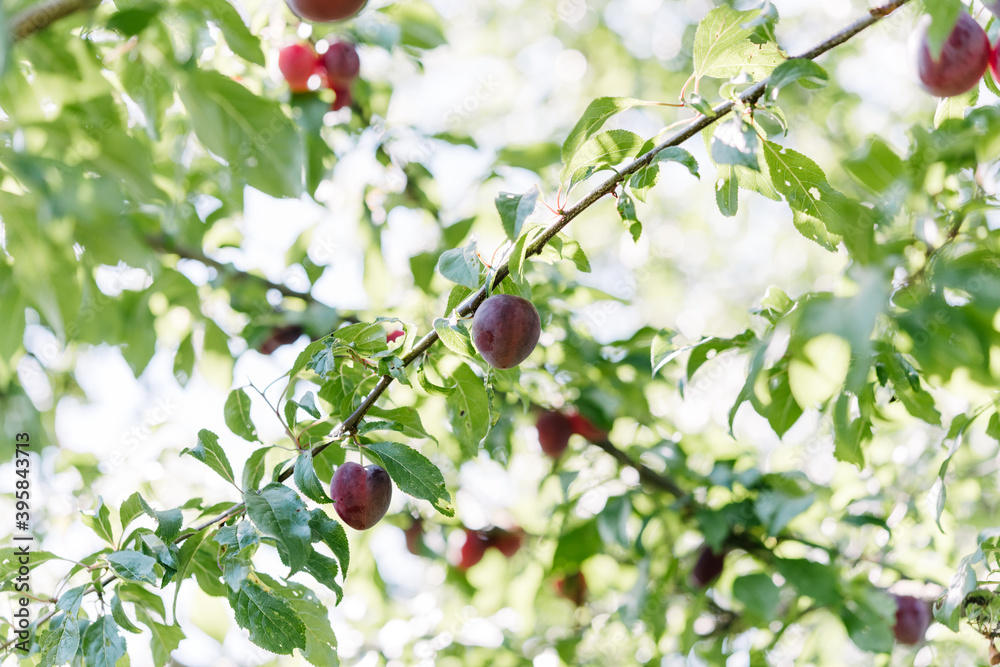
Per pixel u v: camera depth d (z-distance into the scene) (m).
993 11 1.28
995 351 1.26
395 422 1.31
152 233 1.53
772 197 1.31
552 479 1.67
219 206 1.55
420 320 1.56
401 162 1.60
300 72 1.48
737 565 1.57
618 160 1.32
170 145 1.41
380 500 1.31
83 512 1.32
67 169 1.27
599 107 1.30
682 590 1.59
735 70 1.31
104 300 1.50
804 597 1.53
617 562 1.64
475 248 1.30
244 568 1.28
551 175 1.75
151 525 1.38
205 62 1.45
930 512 1.52
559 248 1.32
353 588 1.64
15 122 1.27
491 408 1.36
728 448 1.61
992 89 1.33
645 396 1.59
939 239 1.28
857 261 1.27
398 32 1.53
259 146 1.34
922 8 1.31
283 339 1.57
